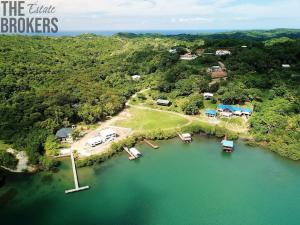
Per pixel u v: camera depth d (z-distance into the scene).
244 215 74.50
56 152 103.44
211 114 136.75
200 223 71.62
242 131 123.62
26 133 111.94
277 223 71.81
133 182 89.06
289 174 93.62
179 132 123.06
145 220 72.50
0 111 120.50
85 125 128.75
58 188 85.38
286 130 111.94
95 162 99.75
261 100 143.00
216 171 95.81
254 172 94.94
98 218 72.75
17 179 90.06
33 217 72.75
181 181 89.75
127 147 111.06
